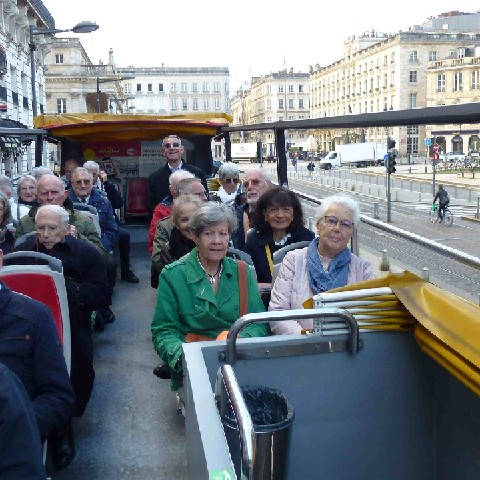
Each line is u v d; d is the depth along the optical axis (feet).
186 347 7.72
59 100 211.41
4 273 11.46
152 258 15.69
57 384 8.55
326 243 10.83
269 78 299.58
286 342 7.72
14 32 115.75
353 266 10.99
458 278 8.34
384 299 7.91
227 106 424.46
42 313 8.68
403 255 10.03
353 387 7.93
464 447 7.47
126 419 14.14
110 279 21.52
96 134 32.71
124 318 21.80
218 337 9.96
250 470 5.51
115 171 35.32
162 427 13.73
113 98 221.46
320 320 7.78
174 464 12.17
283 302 11.03
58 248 13.20
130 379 16.42
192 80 419.54
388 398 8.01
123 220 35.78
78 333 12.73
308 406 7.84
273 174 22.22
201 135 34.47
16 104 118.11
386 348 7.95
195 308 10.78
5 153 46.80
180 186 16.42
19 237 16.05
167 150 25.72
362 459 8.05
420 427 8.14
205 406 6.31
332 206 10.75
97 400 15.15
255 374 7.72
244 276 11.08
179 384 10.89
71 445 12.18
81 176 22.53
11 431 5.73
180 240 14.44
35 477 5.80
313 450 7.93
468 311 6.70
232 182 23.39
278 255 13.30
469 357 6.44
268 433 6.88
